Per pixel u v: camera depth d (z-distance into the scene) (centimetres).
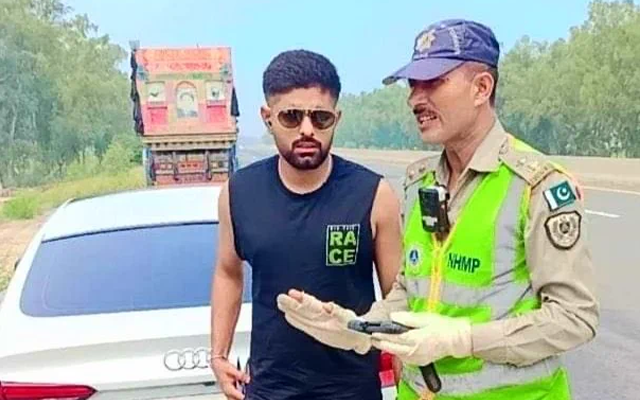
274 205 267
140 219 392
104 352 310
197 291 342
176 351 311
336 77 260
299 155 257
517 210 211
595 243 1220
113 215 403
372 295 273
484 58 218
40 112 5169
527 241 209
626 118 5581
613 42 5494
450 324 210
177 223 386
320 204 265
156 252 366
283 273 265
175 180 1588
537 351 207
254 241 267
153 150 1576
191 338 312
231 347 307
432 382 222
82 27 5616
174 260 360
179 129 1569
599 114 5662
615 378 595
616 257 1084
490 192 215
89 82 5441
